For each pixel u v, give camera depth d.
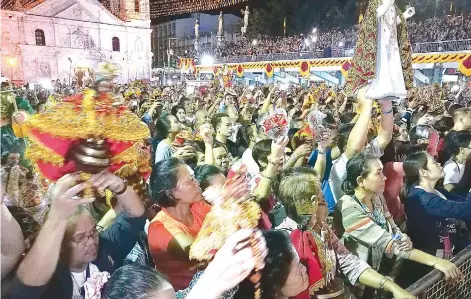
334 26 35.78
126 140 1.20
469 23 20.11
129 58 38.47
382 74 2.77
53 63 35.31
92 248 1.69
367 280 2.15
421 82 17.33
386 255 2.67
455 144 3.79
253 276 1.47
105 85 1.23
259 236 1.00
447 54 14.90
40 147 1.16
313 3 39.75
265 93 13.52
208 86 18.70
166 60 58.19
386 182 3.10
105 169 1.21
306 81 21.28
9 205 1.50
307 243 1.92
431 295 2.13
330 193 3.17
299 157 3.20
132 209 1.88
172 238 2.05
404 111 7.59
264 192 2.41
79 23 36.09
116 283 1.19
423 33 20.73
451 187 3.69
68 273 1.60
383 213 2.69
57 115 1.14
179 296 1.55
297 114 6.40
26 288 1.29
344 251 2.28
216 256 0.95
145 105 8.30
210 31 55.16
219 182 2.45
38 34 34.66
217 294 0.91
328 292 1.97
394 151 3.50
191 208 2.37
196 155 3.42
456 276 2.21
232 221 1.23
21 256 1.32
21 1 34.47
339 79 20.95
